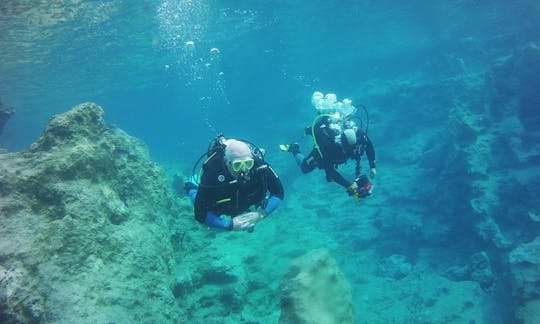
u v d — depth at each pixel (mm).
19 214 4508
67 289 4086
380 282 13016
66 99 45875
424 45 55281
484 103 15805
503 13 38562
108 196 5695
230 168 3201
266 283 7961
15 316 3539
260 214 3293
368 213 17344
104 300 4281
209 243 8609
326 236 12578
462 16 36375
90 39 22234
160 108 122250
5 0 13875
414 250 14195
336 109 5953
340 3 26109
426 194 15375
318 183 22328
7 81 28359
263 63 55438
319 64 67500
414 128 22547
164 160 37000
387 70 42594
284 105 35156
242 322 6727
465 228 13031
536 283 8742
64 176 5199
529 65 14781
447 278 11922
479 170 12969
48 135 5660
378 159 22141
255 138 34281
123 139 7289
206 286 7219
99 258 4746
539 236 10258
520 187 12102
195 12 21547
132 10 18688
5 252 4020
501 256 11109
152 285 5129
